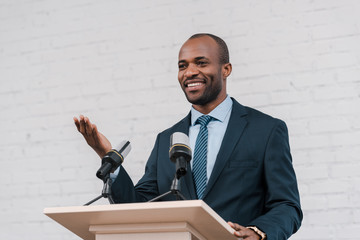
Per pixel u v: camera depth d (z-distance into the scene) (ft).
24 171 17.65
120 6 17.78
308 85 15.44
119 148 7.98
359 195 14.55
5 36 18.81
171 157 7.44
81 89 17.62
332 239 14.48
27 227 17.19
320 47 15.57
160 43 17.08
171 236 6.56
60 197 17.13
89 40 17.88
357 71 15.19
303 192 14.88
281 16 16.05
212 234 6.92
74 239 16.81
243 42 16.17
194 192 9.09
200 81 9.74
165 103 16.65
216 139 9.70
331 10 15.70
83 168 17.19
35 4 18.79
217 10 16.66
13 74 18.45
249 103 15.70
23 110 18.11
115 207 6.16
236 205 8.86
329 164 14.88
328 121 15.10
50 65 18.15
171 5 17.17
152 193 9.70
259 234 7.40
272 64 15.81
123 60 17.35
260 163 9.14
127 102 16.99
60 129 17.63
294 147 15.16
